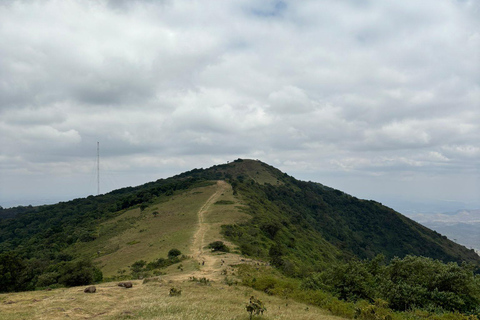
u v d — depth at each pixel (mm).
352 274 25078
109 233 89250
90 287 21156
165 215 95375
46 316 15031
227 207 97250
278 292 25344
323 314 19781
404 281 23812
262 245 66000
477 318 18609
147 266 45156
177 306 17609
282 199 155750
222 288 25578
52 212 155875
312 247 87062
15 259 33250
